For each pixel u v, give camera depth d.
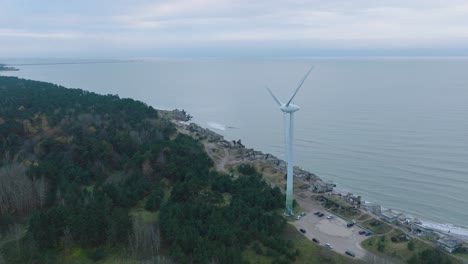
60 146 116.62
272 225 82.81
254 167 125.06
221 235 73.00
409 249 77.31
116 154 117.50
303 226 88.25
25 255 67.12
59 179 96.38
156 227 78.19
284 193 105.44
